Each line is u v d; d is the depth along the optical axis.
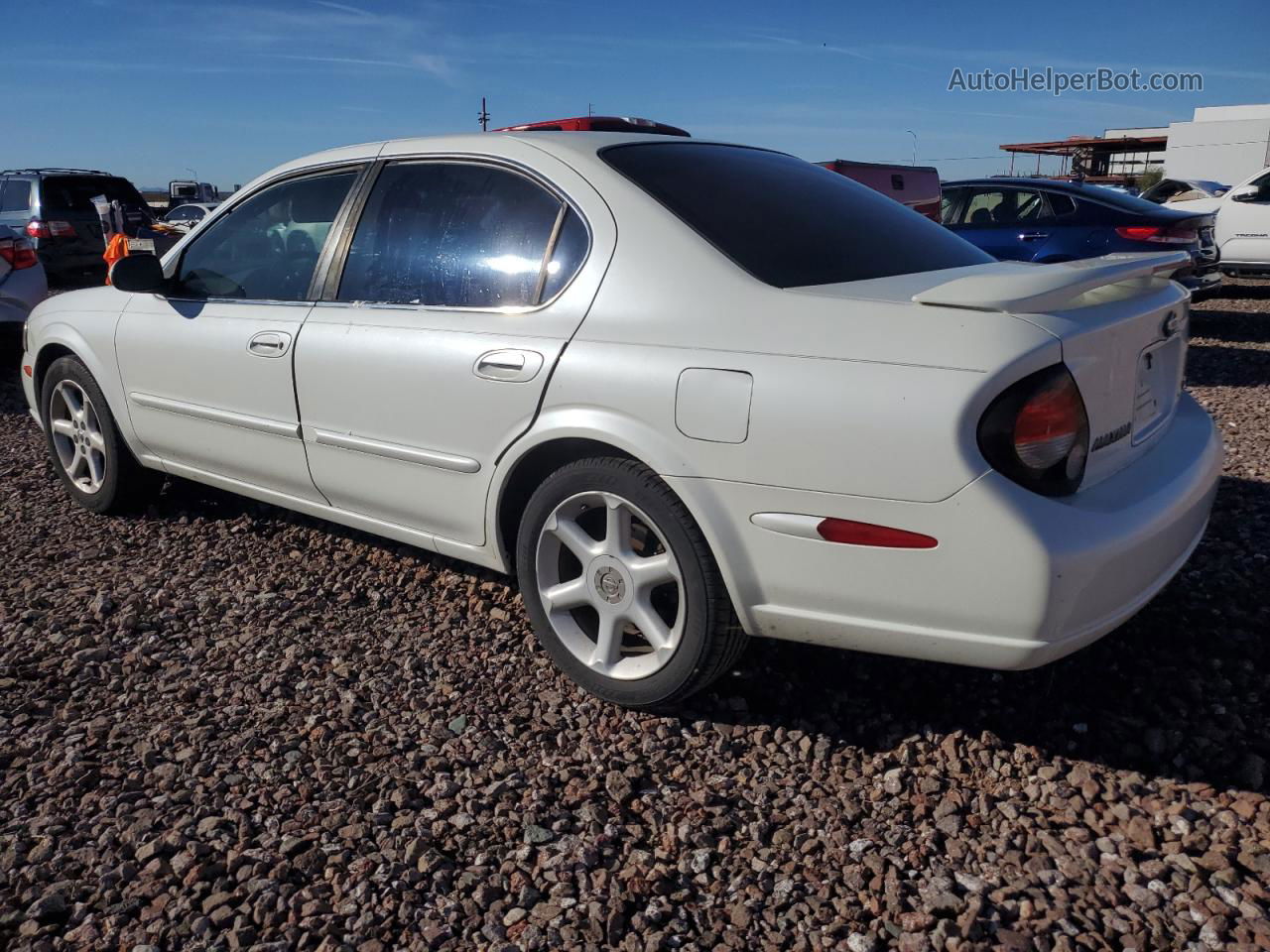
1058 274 2.45
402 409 3.19
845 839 2.35
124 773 2.62
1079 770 2.56
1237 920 2.05
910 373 2.29
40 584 3.85
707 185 2.99
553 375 2.79
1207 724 2.72
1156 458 2.67
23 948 2.03
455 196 3.24
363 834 2.37
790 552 2.47
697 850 2.32
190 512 4.62
